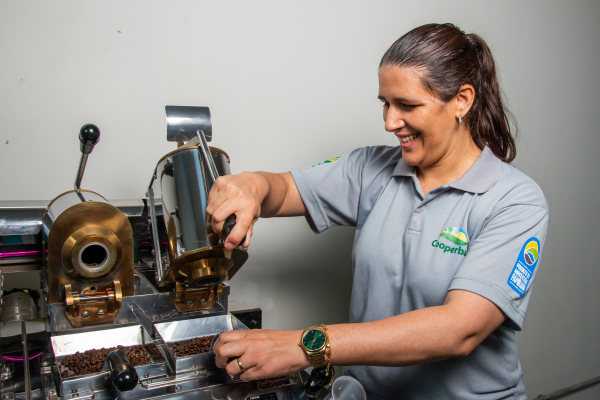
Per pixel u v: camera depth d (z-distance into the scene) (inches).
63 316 31.4
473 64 31.8
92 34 43.1
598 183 86.2
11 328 31.5
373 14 58.4
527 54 73.2
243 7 50.1
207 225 29.2
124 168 46.3
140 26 45.1
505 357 34.3
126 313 33.1
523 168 75.8
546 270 80.6
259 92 52.6
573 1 77.4
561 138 79.5
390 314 36.2
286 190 39.8
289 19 52.9
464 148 34.3
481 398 33.5
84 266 31.4
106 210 31.9
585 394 90.7
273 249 55.9
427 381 34.3
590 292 88.1
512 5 70.2
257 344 25.3
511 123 72.2
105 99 44.4
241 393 27.6
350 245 60.9
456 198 33.7
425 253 33.6
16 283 39.9
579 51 79.7
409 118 30.8
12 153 41.1
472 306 26.8
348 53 57.5
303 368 25.8
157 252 32.3
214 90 49.9
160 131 47.6
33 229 32.6
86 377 25.9
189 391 27.2
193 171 30.5
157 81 46.7
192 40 47.9
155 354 30.0
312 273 58.8
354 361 25.4
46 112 42.1
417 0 61.5
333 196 41.2
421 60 29.3
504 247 29.3
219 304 36.2
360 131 60.1
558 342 84.8
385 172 39.4
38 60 41.1
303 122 55.9
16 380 26.3
